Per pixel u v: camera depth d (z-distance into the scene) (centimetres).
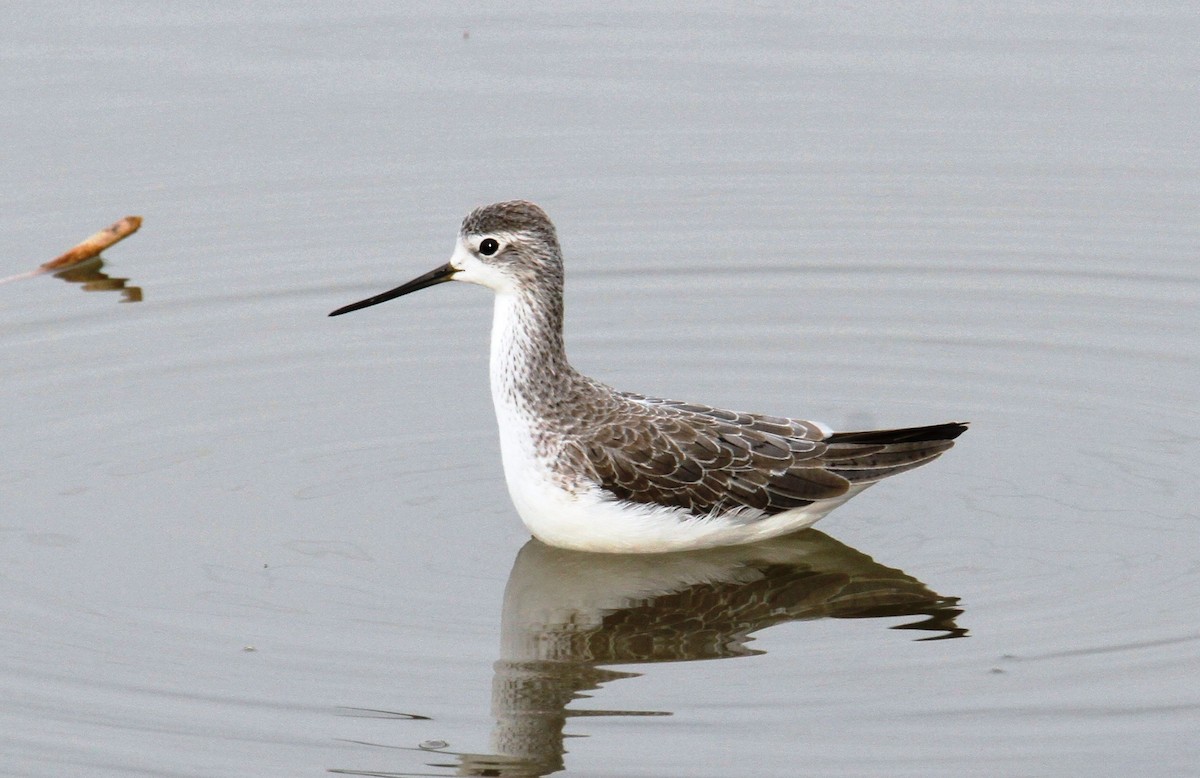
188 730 1166
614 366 1792
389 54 2392
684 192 2130
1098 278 1953
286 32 2442
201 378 1762
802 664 1245
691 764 1117
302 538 1448
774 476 1415
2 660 1250
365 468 1582
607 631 1305
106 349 1819
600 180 2144
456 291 1978
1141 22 2452
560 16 2503
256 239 2036
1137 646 1251
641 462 1397
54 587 1360
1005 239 2027
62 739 1153
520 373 1409
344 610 1330
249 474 1566
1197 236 2016
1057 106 2266
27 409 1688
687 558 1432
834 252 2019
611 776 1106
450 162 2169
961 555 1418
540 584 1378
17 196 2086
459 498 1528
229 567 1396
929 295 1936
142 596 1347
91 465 1577
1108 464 1569
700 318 1895
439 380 1769
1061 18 2473
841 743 1138
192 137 2209
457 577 1388
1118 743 1130
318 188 2125
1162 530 1444
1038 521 1472
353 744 1146
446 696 1205
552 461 1397
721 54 2411
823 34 2458
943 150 2197
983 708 1176
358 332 1869
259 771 1119
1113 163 2158
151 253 2008
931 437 1429
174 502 1512
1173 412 1664
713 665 1248
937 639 1277
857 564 1415
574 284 1967
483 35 2450
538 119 2256
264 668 1241
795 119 2256
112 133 2208
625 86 2330
